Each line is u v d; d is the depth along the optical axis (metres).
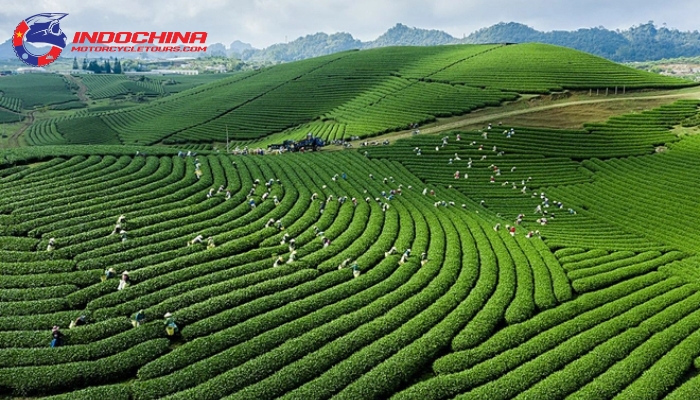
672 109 95.12
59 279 35.09
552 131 87.44
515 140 83.94
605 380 28.36
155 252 40.44
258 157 74.75
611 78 115.00
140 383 26.23
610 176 72.06
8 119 157.62
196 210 49.12
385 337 31.16
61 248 39.12
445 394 27.31
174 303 33.34
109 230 42.56
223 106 139.50
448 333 32.25
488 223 53.56
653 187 67.06
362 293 36.28
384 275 39.81
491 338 32.28
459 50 157.88
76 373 26.70
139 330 30.20
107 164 57.66
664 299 37.69
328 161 74.81
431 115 101.38
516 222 56.12
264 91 146.62
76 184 50.56
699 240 51.56
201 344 29.41
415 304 35.19
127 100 194.75
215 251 40.78
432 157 78.38
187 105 150.50
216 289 35.28
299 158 76.25
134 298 34.25
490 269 41.34
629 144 82.50
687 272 43.41
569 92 108.88
